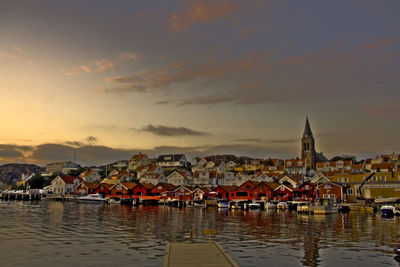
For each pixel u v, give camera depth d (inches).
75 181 6407.5
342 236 1648.6
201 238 1587.1
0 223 2129.7
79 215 2728.8
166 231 1806.1
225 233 1748.3
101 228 1910.7
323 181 4249.5
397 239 1563.7
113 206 4069.9
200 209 3703.3
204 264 898.7
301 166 7440.9
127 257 1184.2
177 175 6028.5
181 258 956.0
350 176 4220.0
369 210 3319.4
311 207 3107.8
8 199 5629.9
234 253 1259.8
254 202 3905.0
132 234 1690.5
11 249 1309.1
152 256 1199.6
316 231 1827.0
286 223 2228.1
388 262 1134.4
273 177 5856.3
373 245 1414.9
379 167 4097.0
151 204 4549.7
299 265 1099.9
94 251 1277.1
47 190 6245.1
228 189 4505.4
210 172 6127.0
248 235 1681.8
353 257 1200.8
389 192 3846.0
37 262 1120.2
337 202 3809.1
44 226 1987.0
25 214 2773.1
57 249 1310.3
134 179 6697.8
